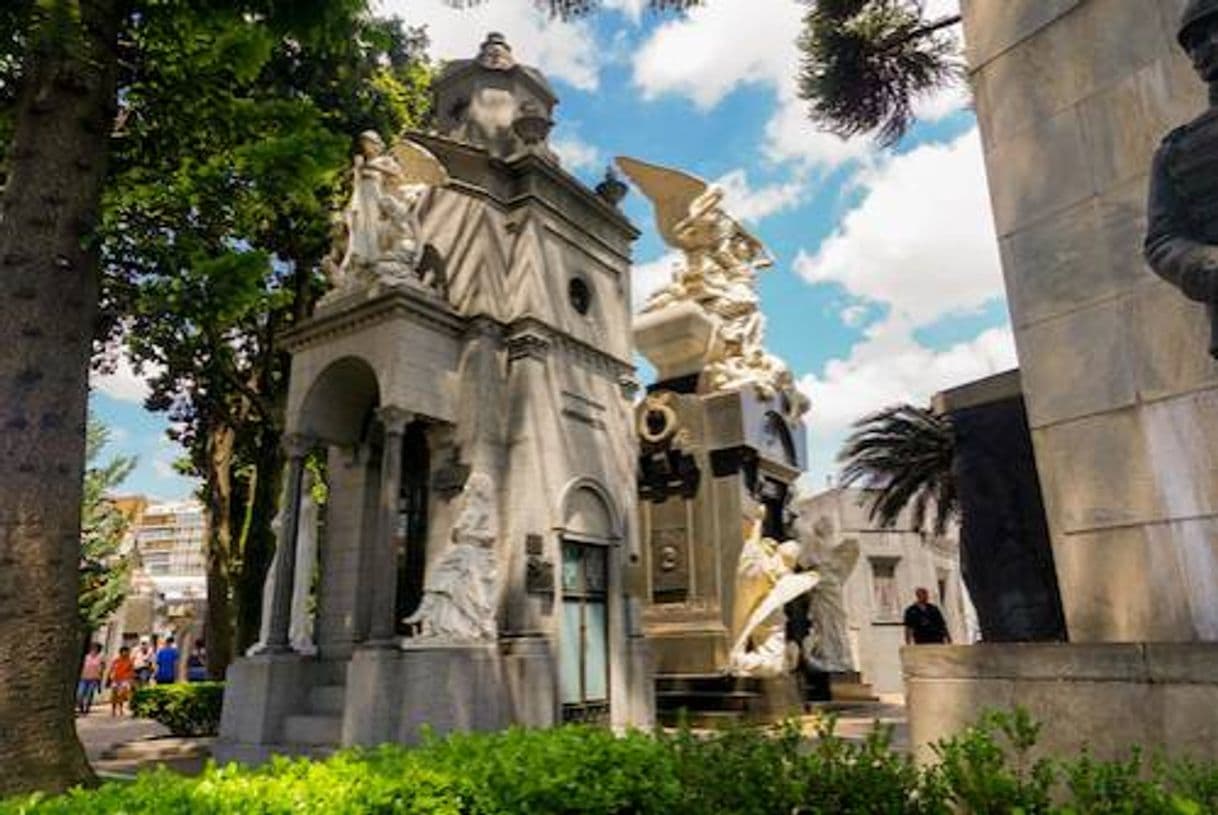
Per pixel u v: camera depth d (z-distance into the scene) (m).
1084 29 4.81
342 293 13.59
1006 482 5.18
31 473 6.39
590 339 14.82
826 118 11.49
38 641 6.18
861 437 20.72
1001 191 5.17
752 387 18.69
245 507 21.42
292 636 13.55
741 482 17.62
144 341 17.83
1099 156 4.64
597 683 13.35
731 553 17.19
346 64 17.27
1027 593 4.93
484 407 12.88
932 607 15.70
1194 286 3.69
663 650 17.11
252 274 8.55
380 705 10.88
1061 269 4.75
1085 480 4.49
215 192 9.79
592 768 4.54
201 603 42.19
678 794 3.95
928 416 19.81
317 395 13.77
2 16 7.30
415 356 12.60
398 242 13.38
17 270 6.65
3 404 6.42
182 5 7.80
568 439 13.67
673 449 18.44
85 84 7.13
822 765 3.68
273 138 8.86
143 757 13.04
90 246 7.00
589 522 13.80
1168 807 2.74
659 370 20.27
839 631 19.89
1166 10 4.40
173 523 103.31
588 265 15.49
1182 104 4.28
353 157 17.61
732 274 20.75
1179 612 3.99
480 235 13.92
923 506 22.22
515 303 13.75
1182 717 3.55
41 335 6.62
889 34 10.85
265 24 8.27
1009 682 4.24
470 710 10.77
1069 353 4.65
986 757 3.32
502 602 12.13
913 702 4.68
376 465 14.43
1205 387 4.03
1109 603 4.30
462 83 16.75
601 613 13.83
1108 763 3.29
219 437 20.03
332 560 14.19
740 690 15.65
